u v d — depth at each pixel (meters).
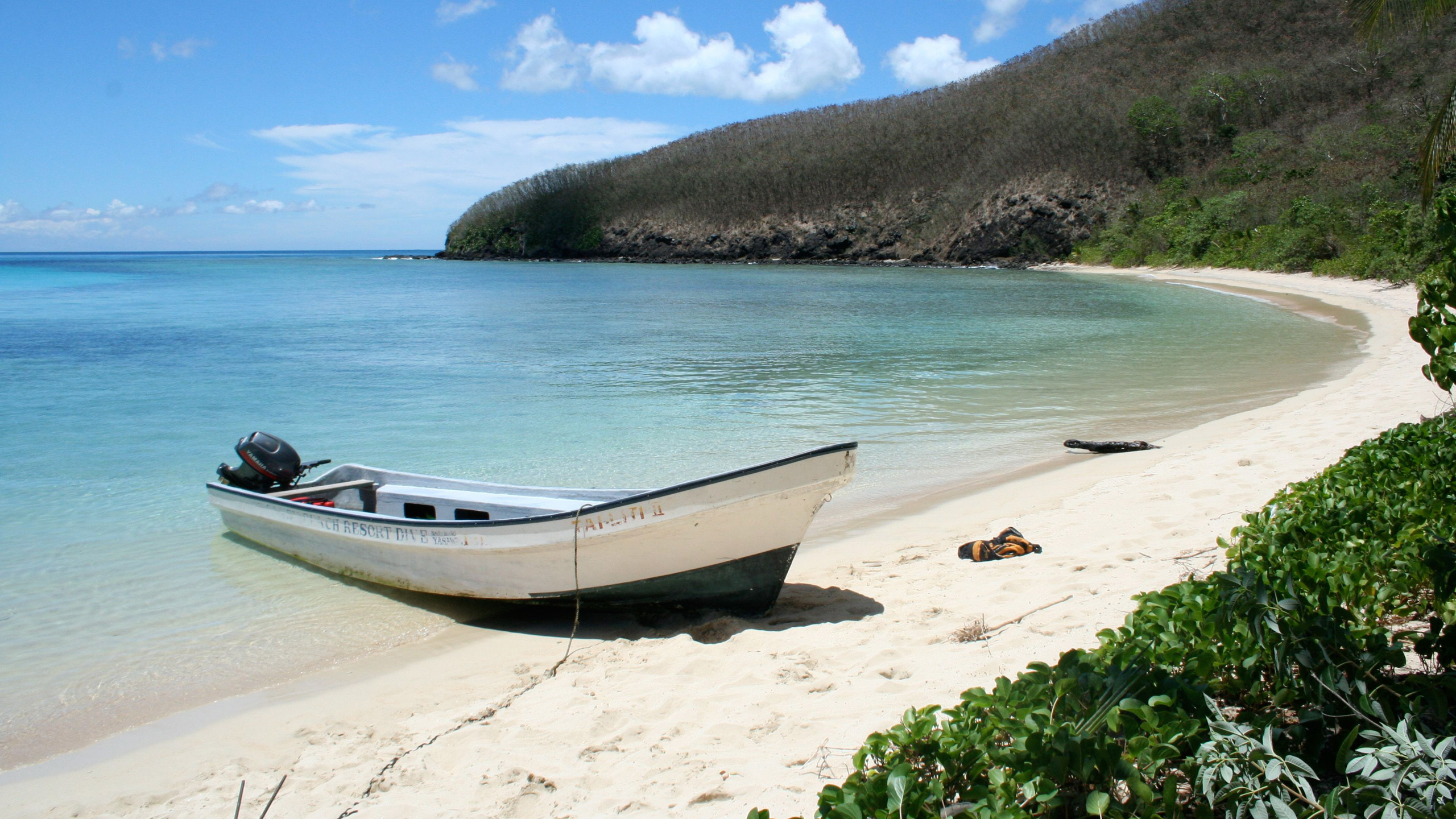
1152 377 15.73
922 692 4.20
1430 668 3.38
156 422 12.89
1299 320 24.41
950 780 2.70
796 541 5.47
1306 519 4.39
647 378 16.84
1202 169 59.66
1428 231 27.23
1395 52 55.41
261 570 7.04
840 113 101.50
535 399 14.52
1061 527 7.04
